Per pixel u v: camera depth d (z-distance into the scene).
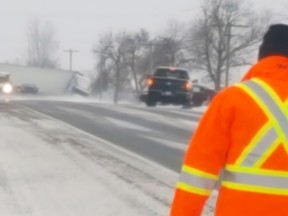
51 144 13.72
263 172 3.22
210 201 8.19
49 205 8.01
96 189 9.04
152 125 19.69
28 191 8.82
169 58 81.56
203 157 3.31
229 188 3.29
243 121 3.26
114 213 7.68
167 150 13.94
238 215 3.25
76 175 10.09
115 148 13.77
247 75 3.46
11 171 10.30
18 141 13.98
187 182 3.33
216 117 3.30
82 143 14.23
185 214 3.33
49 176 9.95
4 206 7.91
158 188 9.24
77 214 7.58
